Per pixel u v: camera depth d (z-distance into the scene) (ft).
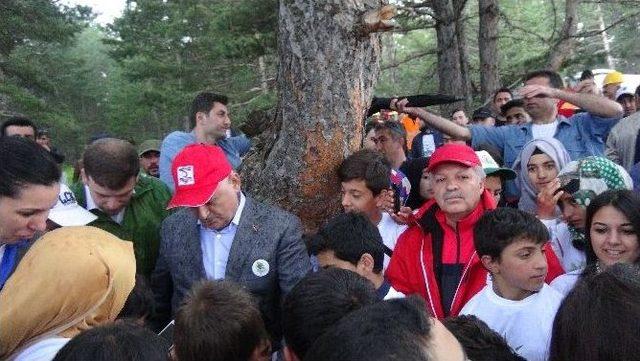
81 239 5.35
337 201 9.69
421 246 8.83
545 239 6.85
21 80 62.54
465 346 4.92
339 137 9.31
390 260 9.30
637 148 12.30
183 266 8.30
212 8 57.77
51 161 5.85
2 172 5.54
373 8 9.21
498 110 23.86
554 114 13.73
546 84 14.14
